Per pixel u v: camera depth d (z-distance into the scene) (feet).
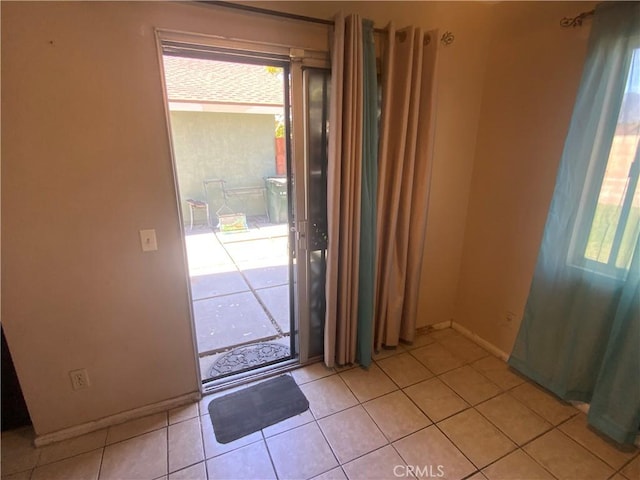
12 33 4.02
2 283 4.69
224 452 5.39
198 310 9.96
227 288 11.45
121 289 5.41
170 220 5.45
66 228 4.83
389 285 7.55
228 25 5.09
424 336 8.76
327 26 5.81
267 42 5.42
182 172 19.94
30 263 4.75
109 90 4.60
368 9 6.07
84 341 5.36
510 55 6.85
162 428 5.84
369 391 6.78
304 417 6.11
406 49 6.19
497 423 6.01
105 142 4.75
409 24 6.48
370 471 5.11
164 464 5.19
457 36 6.91
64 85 4.37
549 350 6.50
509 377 7.22
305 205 6.54
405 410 6.29
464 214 8.34
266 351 8.02
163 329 5.90
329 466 5.18
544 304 6.46
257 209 22.17
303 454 5.38
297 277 6.95
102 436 5.65
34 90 4.25
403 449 5.48
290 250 6.99
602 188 5.36
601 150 5.31
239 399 6.52
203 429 5.83
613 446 5.53
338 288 6.89
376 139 6.26
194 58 5.36
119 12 4.44
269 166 22.07
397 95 6.52
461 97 7.35
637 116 4.89
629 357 5.14
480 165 7.84
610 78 5.10
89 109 4.56
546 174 6.48
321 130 6.36
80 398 5.56
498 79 7.16
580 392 6.08
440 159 7.57
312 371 7.38
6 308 4.79
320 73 6.03
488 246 7.91
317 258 7.10
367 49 5.89
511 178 7.16
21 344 4.99
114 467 5.12
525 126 6.75
